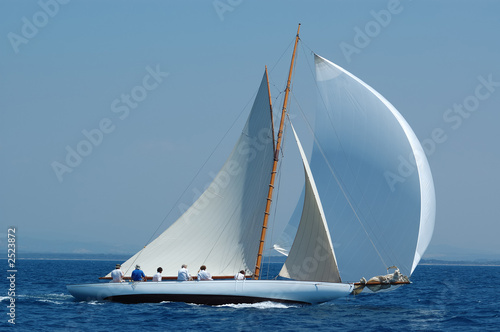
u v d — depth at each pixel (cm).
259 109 6438
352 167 6353
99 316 5178
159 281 5825
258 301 5838
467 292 10512
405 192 6175
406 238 6144
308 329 4803
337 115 6438
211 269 6341
